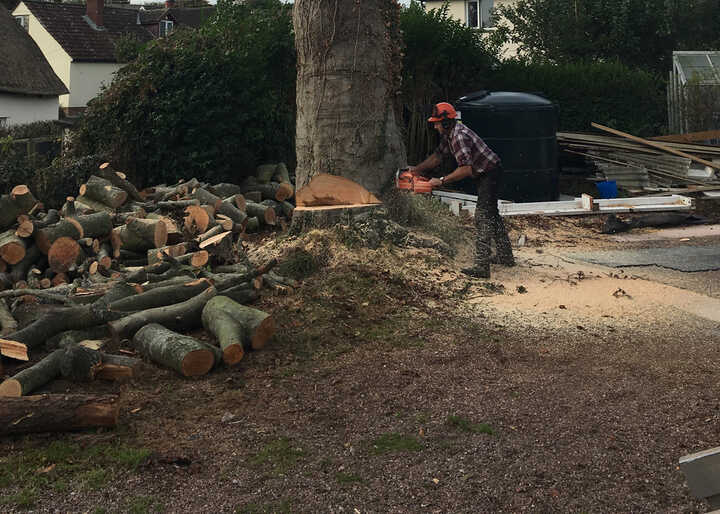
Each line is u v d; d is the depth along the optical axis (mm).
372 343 6113
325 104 8352
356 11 8250
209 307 6141
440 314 6797
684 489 3891
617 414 4793
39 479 3963
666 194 13289
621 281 8008
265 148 12461
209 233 8531
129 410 4844
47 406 4418
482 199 7812
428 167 8133
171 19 48719
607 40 23734
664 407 4895
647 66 24094
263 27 13359
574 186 15562
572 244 10281
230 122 11742
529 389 5199
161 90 11656
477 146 7703
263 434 4531
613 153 14570
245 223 9984
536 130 13062
